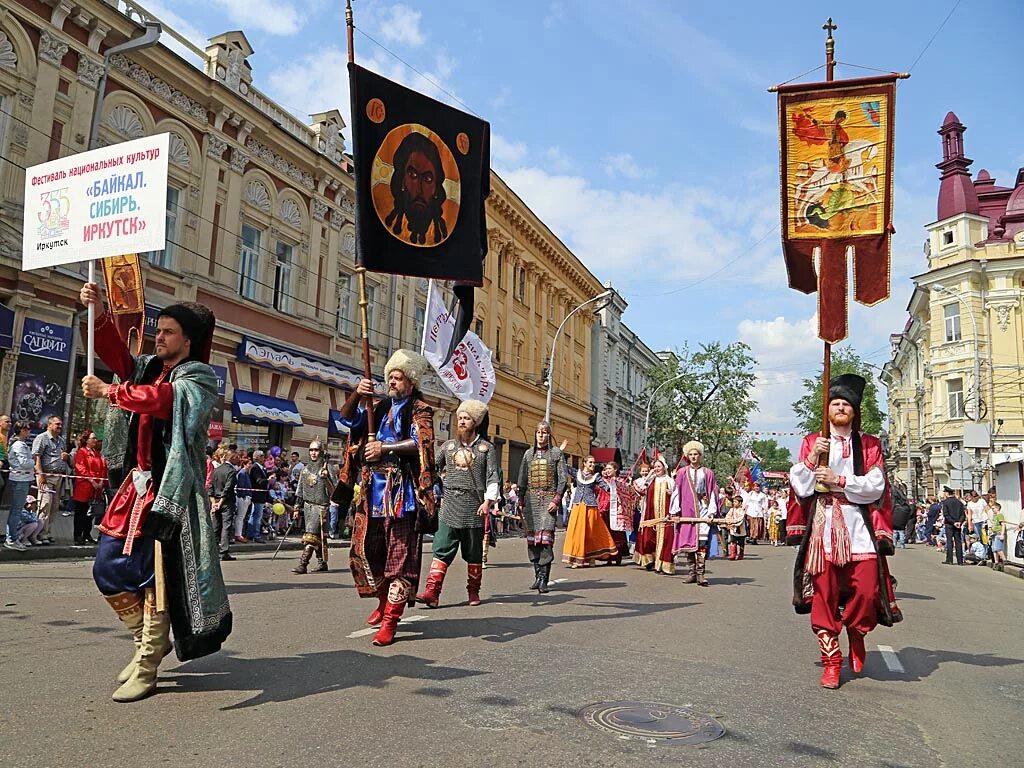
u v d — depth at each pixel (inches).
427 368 234.8
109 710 147.9
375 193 230.7
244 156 815.1
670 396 1918.1
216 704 153.6
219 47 788.6
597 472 530.0
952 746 149.8
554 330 1667.1
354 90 229.8
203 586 154.7
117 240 178.4
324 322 938.1
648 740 142.6
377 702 158.9
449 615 280.1
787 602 359.9
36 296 603.5
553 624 266.8
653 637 249.8
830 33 226.1
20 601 278.2
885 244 214.2
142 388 150.6
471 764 126.6
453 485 305.6
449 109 250.1
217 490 493.0
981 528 844.6
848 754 141.4
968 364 1451.8
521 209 1423.5
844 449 199.2
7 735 131.9
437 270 240.8
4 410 577.0
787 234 221.9
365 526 222.5
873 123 219.5
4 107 587.5
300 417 874.1
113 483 161.8
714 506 438.0
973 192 1529.3
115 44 667.4
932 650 256.2
